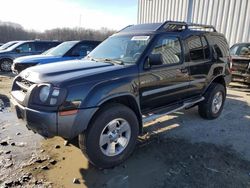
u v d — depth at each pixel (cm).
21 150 396
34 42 1350
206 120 560
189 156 389
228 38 1304
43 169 343
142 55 387
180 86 457
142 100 390
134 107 379
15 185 307
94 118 327
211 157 387
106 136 341
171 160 376
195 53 491
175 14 1571
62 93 301
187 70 466
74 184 314
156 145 425
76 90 309
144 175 337
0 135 452
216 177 334
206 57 521
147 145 425
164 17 1659
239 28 1250
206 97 541
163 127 511
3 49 1419
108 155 345
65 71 342
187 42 470
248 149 419
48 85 308
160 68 408
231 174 341
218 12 1334
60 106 300
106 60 411
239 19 1246
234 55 972
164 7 1652
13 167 346
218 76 560
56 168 347
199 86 510
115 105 349
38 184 311
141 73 379
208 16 1384
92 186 312
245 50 981
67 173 337
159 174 340
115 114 341
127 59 398
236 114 613
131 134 367
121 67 365
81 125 312
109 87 333
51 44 1373
